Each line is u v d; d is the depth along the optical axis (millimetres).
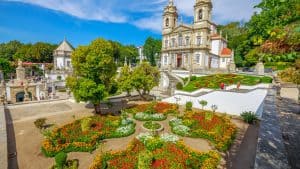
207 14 47094
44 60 74812
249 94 20531
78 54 17953
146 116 19234
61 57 62344
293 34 3174
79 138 13016
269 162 4402
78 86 18016
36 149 12281
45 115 20516
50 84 41219
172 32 54312
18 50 75938
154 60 81688
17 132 15312
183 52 51500
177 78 38250
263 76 29766
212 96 23375
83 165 10352
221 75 34844
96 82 18578
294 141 8695
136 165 9641
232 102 21750
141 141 12734
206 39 47688
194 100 25016
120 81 29047
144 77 28734
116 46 76250
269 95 13703
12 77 52500
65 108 23766
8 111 21391
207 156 10336
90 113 21594
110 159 10469
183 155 10211
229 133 13555
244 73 34000
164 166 9195
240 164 9992
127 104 26656
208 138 13906
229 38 65875
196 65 48781
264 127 6805
